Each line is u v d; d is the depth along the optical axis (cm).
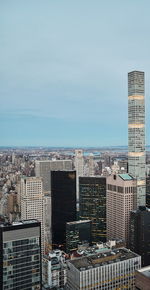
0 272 12169
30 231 12725
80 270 12950
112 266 13625
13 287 12350
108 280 13512
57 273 17462
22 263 12569
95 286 13138
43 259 18438
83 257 14425
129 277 14062
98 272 13250
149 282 6700
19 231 12462
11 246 12281
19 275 12500
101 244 19438
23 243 12569
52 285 16988
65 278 17562
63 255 19938
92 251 17562
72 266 13562
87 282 12950
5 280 12188
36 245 12888
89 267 13200
